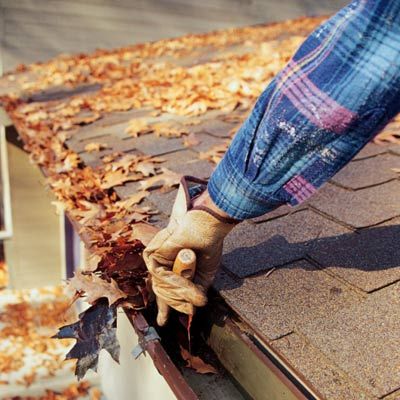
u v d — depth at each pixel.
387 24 1.05
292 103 1.15
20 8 7.75
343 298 1.50
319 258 1.69
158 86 4.89
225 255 1.76
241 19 9.16
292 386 1.24
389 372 1.22
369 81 1.07
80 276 1.71
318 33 1.17
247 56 5.71
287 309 1.47
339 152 1.16
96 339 1.65
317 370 1.25
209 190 1.37
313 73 1.14
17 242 6.85
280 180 1.24
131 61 6.93
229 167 1.29
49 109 4.65
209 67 5.33
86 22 8.20
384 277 1.56
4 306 5.95
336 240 1.80
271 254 1.74
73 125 3.91
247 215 1.33
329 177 1.20
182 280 1.46
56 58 7.89
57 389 4.50
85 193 2.61
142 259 1.78
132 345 2.22
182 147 3.03
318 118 1.13
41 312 5.85
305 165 1.20
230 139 3.06
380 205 2.02
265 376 1.37
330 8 9.93
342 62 1.10
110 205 2.46
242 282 1.60
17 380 4.62
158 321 1.60
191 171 2.62
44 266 7.04
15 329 5.50
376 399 1.15
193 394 1.39
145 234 1.76
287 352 1.32
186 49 7.29
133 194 2.45
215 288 1.59
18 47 7.86
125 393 2.54
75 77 6.14
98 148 3.21
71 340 5.26
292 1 9.51
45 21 7.94
